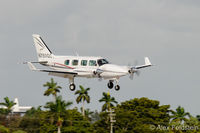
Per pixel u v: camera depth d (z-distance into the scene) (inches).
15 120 7076.8
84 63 5782.5
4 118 7106.3
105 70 5585.6
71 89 5920.3
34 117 7155.5
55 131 6993.1
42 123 7066.9
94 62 5718.5
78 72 5782.5
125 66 5536.4
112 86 5767.7
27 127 7027.6
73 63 5871.1
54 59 6107.3
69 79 5930.1
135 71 5452.8
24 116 7145.7
